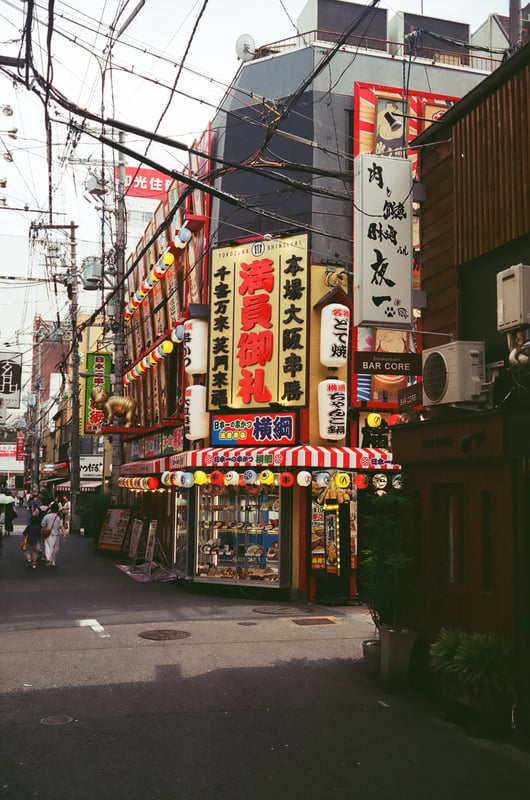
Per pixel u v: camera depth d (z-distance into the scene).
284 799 5.32
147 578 18.23
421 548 8.80
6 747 6.25
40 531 20.48
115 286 24.73
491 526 7.41
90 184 23.39
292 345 15.56
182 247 18.11
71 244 30.08
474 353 7.91
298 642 10.93
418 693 8.26
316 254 15.90
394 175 10.01
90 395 27.23
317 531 15.43
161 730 6.79
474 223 8.77
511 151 8.00
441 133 9.88
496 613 7.16
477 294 8.84
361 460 14.89
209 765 5.95
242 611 13.75
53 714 7.20
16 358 22.25
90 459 45.44
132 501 28.19
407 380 16.14
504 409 6.98
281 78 16.97
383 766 6.01
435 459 8.30
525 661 6.64
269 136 10.87
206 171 18.03
